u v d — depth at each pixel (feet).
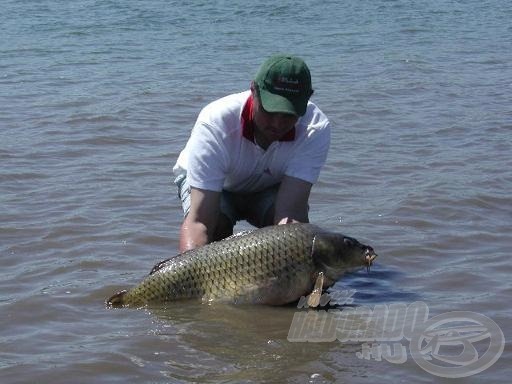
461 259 19.33
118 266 18.97
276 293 17.44
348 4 66.49
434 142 27.35
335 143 27.27
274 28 55.67
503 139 27.48
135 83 36.60
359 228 20.83
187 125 29.45
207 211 18.13
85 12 60.34
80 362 15.65
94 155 26.07
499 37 51.98
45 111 30.83
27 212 21.57
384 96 34.22
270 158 18.19
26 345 16.15
